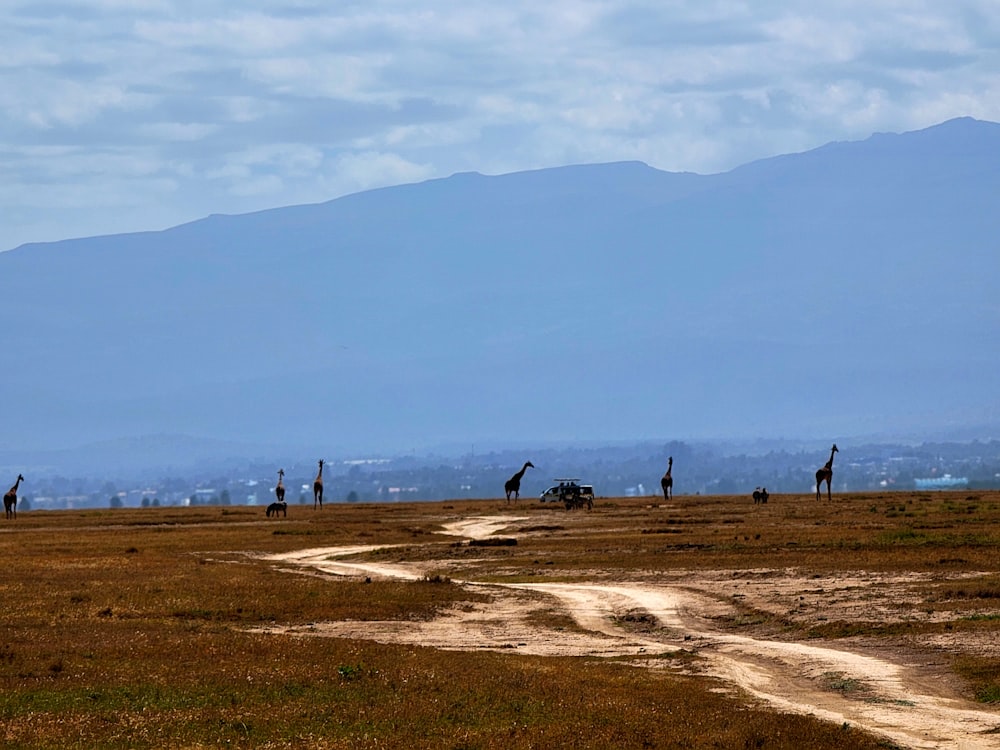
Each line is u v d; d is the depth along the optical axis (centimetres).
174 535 19825
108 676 6819
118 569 13250
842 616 9531
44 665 7131
